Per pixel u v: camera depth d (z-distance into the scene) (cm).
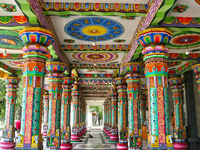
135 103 793
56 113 795
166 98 489
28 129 479
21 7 414
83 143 1271
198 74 873
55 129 780
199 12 489
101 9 492
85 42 770
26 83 493
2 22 508
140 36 502
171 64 1061
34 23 481
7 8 479
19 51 878
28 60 499
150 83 499
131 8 497
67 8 493
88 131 2373
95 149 1038
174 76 1170
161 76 493
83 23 596
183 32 612
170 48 798
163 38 488
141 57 806
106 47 793
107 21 580
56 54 736
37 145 474
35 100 491
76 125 1434
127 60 844
